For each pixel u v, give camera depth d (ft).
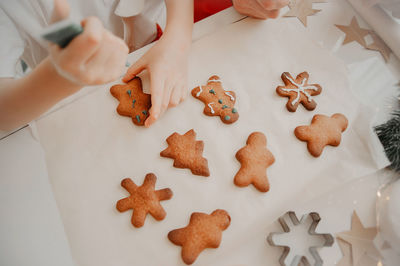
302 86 1.58
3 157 1.40
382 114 1.57
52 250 1.29
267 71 1.62
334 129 1.50
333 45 1.73
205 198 1.38
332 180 1.44
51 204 1.35
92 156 1.43
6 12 1.52
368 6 1.72
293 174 1.44
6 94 1.21
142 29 1.86
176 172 1.42
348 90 1.60
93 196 1.37
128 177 1.41
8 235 1.29
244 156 1.44
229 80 1.60
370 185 1.47
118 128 1.48
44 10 1.57
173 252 1.31
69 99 1.51
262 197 1.40
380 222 1.36
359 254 1.36
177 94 1.49
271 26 1.71
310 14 1.77
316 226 1.36
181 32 1.58
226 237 1.34
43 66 1.07
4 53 1.40
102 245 1.31
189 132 1.48
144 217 1.34
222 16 1.72
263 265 1.34
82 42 0.84
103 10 1.75
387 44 1.74
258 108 1.55
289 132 1.51
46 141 1.45
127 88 1.53
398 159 1.44
